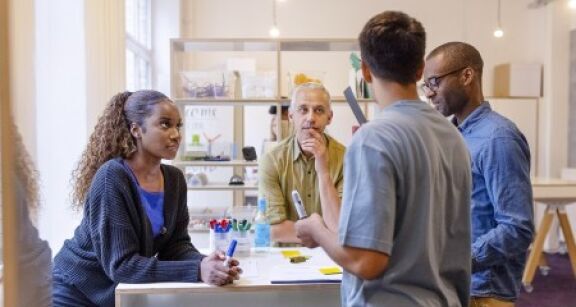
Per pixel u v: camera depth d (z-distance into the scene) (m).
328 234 1.16
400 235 1.09
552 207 4.36
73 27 2.42
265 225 2.06
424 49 1.14
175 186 1.82
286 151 2.18
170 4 5.70
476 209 1.59
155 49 5.70
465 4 6.25
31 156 1.25
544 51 6.22
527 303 3.91
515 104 6.11
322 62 6.06
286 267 1.71
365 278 1.04
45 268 1.26
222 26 6.11
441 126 1.17
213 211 3.90
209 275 1.52
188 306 1.71
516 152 1.51
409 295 1.08
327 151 2.02
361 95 3.39
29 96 1.54
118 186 1.58
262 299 1.74
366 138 1.08
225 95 3.49
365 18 6.19
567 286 4.37
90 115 2.61
